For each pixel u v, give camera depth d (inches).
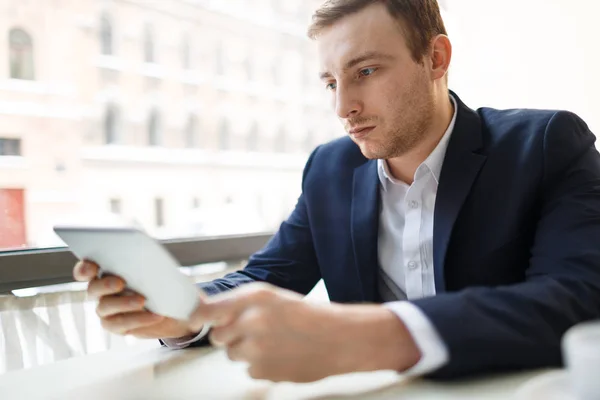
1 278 42.1
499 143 34.9
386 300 38.7
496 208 33.3
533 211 33.2
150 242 20.5
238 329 20.4
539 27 64.8
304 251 41.9
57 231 23.8
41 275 44.4
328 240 39.6
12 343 42.8
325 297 61.1
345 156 41.4
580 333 16.2
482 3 69.2
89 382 25.2
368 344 20.6
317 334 20.1
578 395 15.7
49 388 24.5
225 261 59.4
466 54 71.2
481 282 33.1
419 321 21.2
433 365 21.3
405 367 21.4
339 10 33.3
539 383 18.5
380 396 21.1
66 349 45.6
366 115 34.2
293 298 21.1
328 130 76.5
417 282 36.4
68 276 46.3
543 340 21.8
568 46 62.5
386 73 33.3
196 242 55.8
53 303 45.2
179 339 30.7
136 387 24.1
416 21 33.9
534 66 65.6
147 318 27.2
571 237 28.5
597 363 15.1
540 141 33.5
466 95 71.8
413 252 36.4
